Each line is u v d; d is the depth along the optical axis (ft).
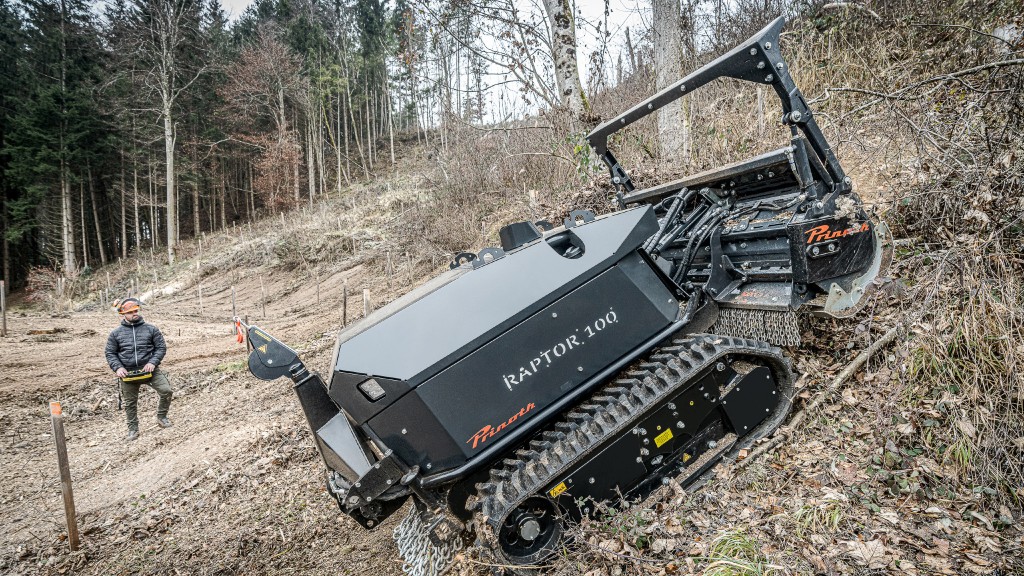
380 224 66.13
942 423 8.86
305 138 144.25
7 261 106.52
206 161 132.57
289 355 8.89
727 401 9.07
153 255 108.58
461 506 8.20
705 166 20.02
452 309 8.03
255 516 13.51
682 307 9.61
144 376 21.16
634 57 30.01
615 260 8.79
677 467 9.05
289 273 66.13
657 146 23.62
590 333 8.51
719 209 11.19
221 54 138.00
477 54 25.03
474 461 7.78
